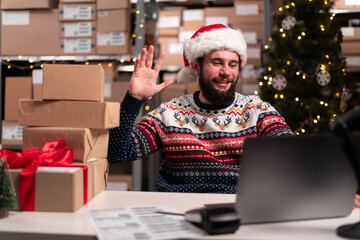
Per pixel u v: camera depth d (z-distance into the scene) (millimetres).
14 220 826
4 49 2742
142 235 707
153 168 2873
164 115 1455
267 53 2574
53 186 899
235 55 1416
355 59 2703
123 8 2617
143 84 1306
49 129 1051
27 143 1059
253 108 1425
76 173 908
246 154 760
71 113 1074
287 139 777
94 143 1127
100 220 812
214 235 719
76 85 1077
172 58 2936
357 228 720
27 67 2816
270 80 2504
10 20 2732
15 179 913
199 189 1329
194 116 1432
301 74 2502
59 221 816
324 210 833
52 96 1078
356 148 717
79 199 926
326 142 800
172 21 2949
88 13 2648
